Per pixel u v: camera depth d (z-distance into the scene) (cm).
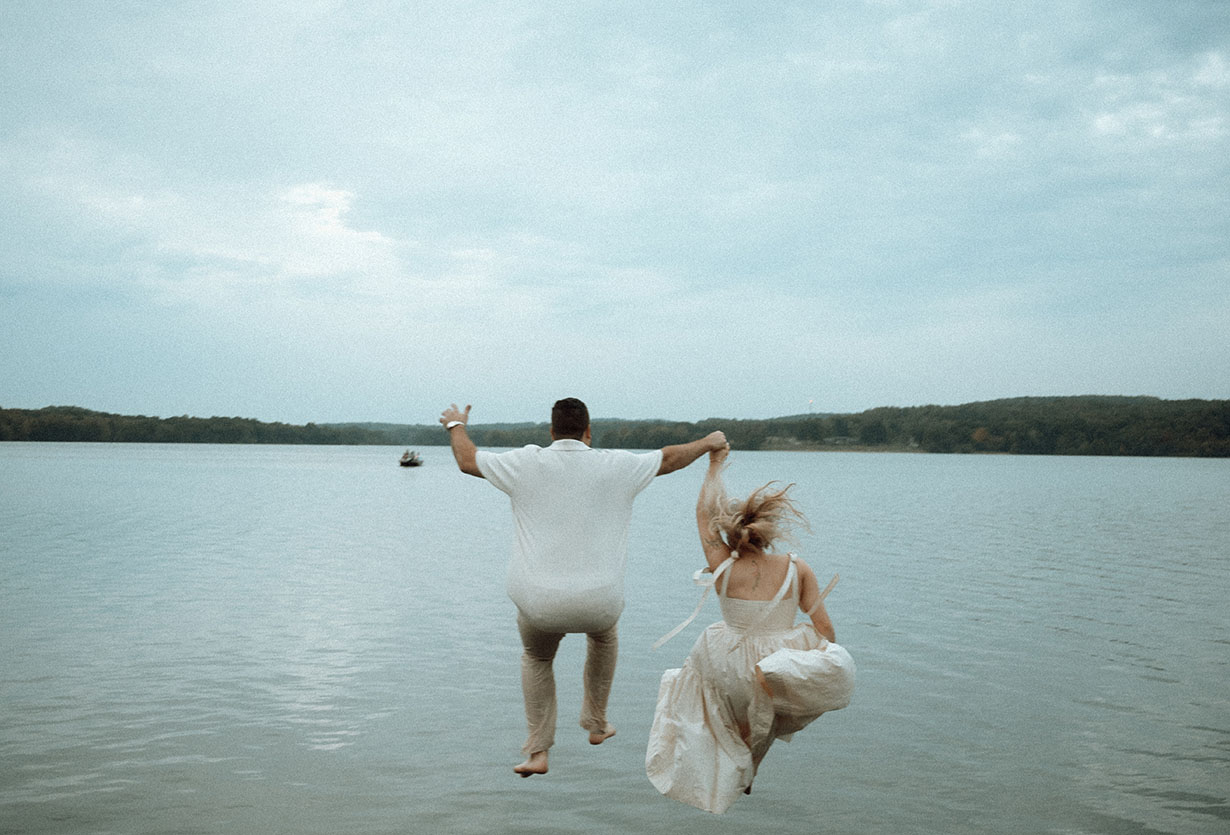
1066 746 597
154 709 662
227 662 816
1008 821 473
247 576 1388
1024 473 8225
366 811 477
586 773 543
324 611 1088
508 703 696
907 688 746
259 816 466
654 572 1518
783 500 460
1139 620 1061
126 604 1115
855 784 528
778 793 513
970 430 18275
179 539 1947
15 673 762
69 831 441
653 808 489
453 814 475
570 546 442
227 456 13925
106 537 1958
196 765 543
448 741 600
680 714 445
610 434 17238
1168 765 561
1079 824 469
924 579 1424
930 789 520
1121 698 716
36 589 1223
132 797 489
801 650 440
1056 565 1611
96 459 9650
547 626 446
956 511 3197
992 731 630
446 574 1448
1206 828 464
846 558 1723
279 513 2839
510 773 541
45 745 575
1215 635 974
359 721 643
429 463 13112
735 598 448
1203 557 1742
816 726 642
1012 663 838
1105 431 16788
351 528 2339
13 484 4350
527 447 460
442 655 859
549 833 453
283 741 593
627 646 919
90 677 752
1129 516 2934
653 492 4750
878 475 7688
